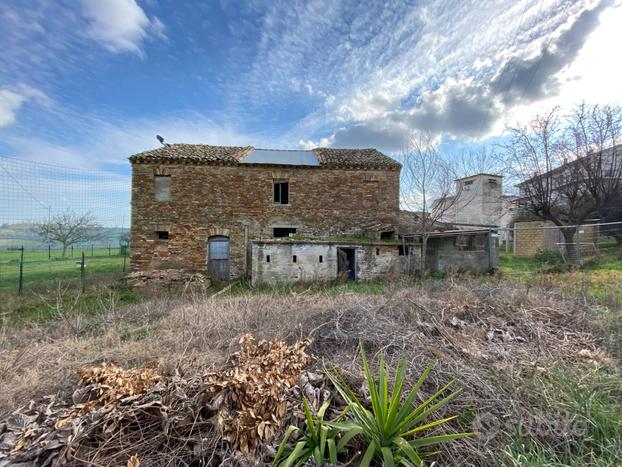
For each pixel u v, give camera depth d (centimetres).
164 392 218
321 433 177
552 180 1295
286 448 182
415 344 316
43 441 173
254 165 1301
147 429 199
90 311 666
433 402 232
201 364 296
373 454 172
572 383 247
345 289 858
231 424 186
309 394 221
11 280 1170
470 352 304
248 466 169
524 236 1677
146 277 1091
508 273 1040
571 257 1173
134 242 1217
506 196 1591
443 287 613
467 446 192
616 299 507
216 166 1278
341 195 1373
